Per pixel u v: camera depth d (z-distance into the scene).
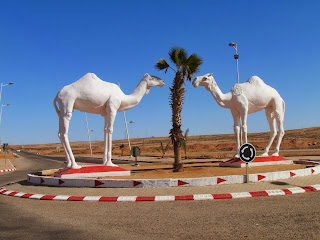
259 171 13.17
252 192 8.91
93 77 14.01
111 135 13.96
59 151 100.75
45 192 10.80
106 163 13.84
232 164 15.18
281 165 15.28
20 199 10.05
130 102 14.61
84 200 9.20
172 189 9.93
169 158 37.28
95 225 6.54
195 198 8.66
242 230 5.79
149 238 5.53
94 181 11.03
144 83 14.76
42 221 7.04
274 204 7.70
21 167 31.80
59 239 5.63
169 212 7.40
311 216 6.54
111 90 14.09
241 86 15.78
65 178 11.71
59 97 13.57
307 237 5.26
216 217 6.78
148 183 10.42
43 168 28.92
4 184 14.98
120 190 10.23
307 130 91.38
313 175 11.91
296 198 8.28
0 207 8.84
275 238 5.27
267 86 16.22
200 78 15.52
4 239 5.70
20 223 6.91
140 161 33.44
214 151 52.75
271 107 16.56
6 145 36.25
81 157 52.03
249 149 10.55
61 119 13.45
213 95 15.87
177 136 14.38
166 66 15.05
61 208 8.34
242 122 15.46
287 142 54.16
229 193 8.91
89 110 14.13
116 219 6.99
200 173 13.38
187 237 5.50
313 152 34.12
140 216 7.16
